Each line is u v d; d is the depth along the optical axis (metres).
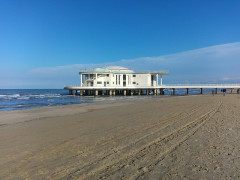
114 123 10.28
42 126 9.93
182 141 6.44
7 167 4.64
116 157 5.14
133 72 63.47
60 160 5.03
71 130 8.81
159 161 4.79
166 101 26.47
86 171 4.31
